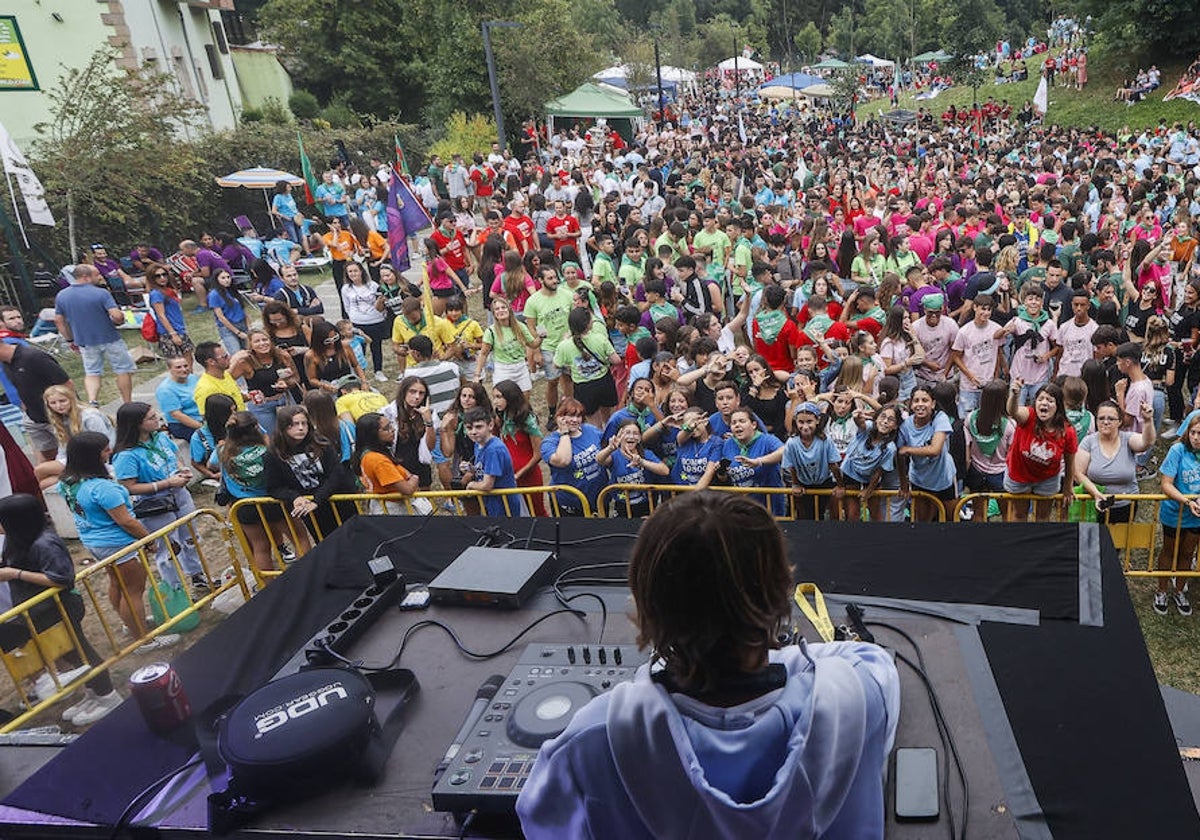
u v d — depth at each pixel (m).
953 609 2.37
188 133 22.02
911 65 56.09
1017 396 7.71
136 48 21.88
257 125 24.91
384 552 3.07
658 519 1.25
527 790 1.34
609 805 1.28
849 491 5.53
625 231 13.05
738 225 11.91
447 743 2.01
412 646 2.43
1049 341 8.06
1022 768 1.82
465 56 31.59
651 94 47.75
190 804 1.97
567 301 8.98
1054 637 2.22
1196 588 5.71
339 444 6.08
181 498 6.31
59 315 9.84
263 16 38.31
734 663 1.22
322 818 1.82
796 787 1.18
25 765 2.59
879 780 1.35
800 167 21.39
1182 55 35.91
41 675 4.97
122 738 2.23
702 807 1.18
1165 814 1.70
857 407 5.67
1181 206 12.83
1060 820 1.70
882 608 2.40
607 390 8.24
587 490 5.96
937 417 5.57
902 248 11.34
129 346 13.55
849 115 43.22
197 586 6.43
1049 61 41.81
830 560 2.68
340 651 2.42
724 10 88.75
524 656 2.15
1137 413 6.26
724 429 6.25
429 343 8.02
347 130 29.48
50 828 1.96
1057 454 5.36
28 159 16.36
